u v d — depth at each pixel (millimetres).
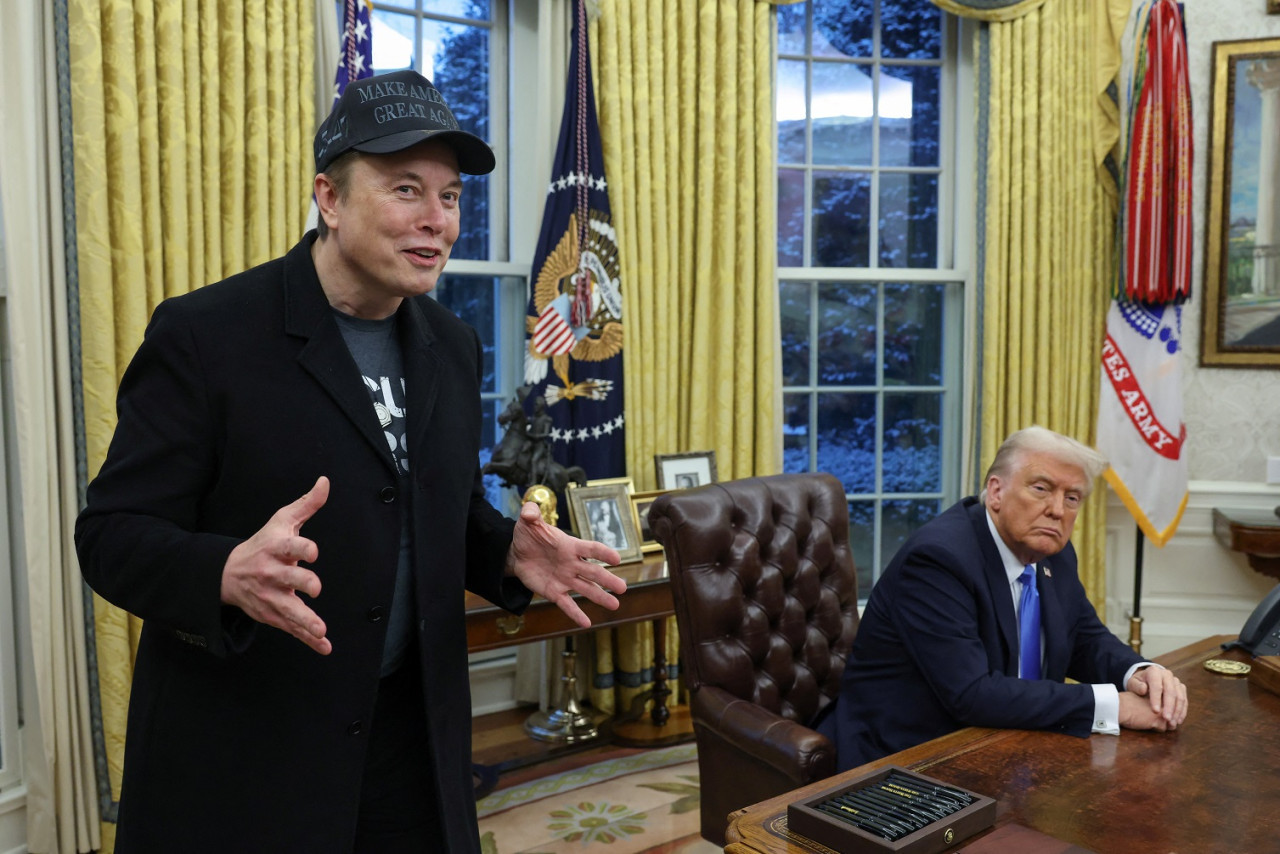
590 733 3623
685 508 2328
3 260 2512
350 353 1397
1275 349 4320
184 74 2771
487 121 3943
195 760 1291
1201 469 4418
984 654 2025
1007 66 4113
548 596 1508
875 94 4414
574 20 3580
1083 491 2088
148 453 1256
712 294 3932
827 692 2494
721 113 3865
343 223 1319
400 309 1494
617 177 3676
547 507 3193
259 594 1083
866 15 4387
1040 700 1861
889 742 2125
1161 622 4438
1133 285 4066
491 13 3912
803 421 4383
